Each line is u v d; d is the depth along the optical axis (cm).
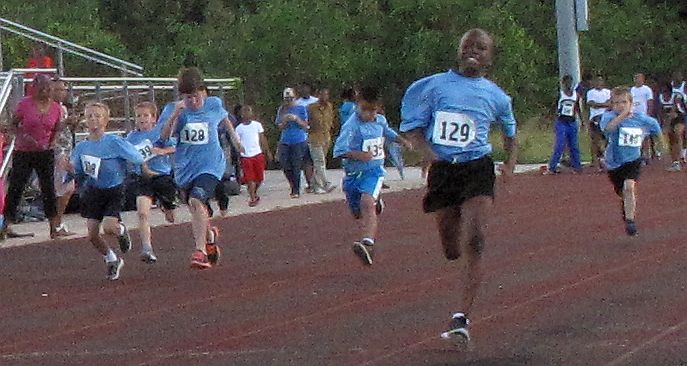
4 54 3183
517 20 4241
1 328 1084
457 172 924
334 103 3550
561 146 2820
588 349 902
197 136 1352
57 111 1773
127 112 2414
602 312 1050
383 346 937
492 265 1355
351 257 1488
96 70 3400
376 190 1335
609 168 1589
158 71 4138
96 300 1224
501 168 976
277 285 1277
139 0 4950
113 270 1364
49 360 933
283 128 2412
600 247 1490
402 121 943
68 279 1384
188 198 1377
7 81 2050
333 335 989
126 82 2469
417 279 1286
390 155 2844
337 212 2097
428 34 3606
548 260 1388
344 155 1326
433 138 932
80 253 1622
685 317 1016
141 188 1416
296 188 2420
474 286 912
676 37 4778
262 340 979
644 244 1505
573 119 2822
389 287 1237
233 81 2914
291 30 3528
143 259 1390
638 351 891
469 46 935
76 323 1094
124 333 1035
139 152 1353
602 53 4562
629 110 1562
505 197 2233
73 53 2891
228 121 1385
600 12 4625
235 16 4803
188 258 1533
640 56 4659
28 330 1068
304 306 1138
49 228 1928
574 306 1083
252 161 2252
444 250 980
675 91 2873
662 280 1214
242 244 1669
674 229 1653
